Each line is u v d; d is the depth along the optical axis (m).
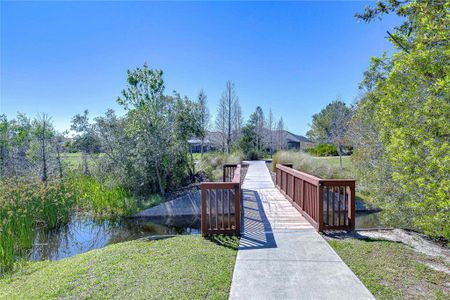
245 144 27.14
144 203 10.66
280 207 6.87
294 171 6.68
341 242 4.34
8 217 5.97
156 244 4.57
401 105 3.50
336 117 25.03
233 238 4.71
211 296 2.75
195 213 10.00
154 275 3.28
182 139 12.47
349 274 3.20
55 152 12.66
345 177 10.91
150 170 11.66
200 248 4.27
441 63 2.94
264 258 3.76
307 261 3.62
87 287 3.04
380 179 6.13
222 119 28.31
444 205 2.92
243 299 2.70
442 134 3.00
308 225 5.35
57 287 3.10
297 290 2.85
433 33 3.14
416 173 3.47
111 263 3.75
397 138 3.66
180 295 2.77
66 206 8.55
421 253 3.83
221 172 14.66
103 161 11.95
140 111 11.02
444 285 2.90
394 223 5.74
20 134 13.05
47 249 6.50
